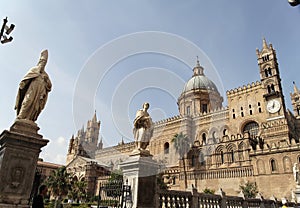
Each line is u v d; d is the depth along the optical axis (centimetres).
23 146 561
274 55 5869
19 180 535
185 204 980
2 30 1070
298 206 2080
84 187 3409
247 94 5934
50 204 3250
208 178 4628
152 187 720
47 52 676
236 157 4616
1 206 493
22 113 599
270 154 4247
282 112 5088
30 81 630
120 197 685
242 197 1551
